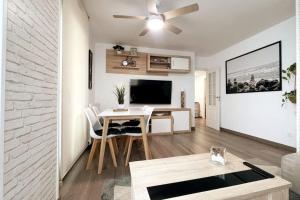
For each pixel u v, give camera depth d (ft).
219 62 16.71
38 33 3.92
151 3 7.06
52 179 4.81
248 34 12.25
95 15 9.65
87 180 6.25
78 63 8.00
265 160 8.32
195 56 17.90
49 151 4.60
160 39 13.39
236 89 14.19
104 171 7.04
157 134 14.37
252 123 12.55
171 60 15.38
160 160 4.59
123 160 8.34
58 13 5.24
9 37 2.84
